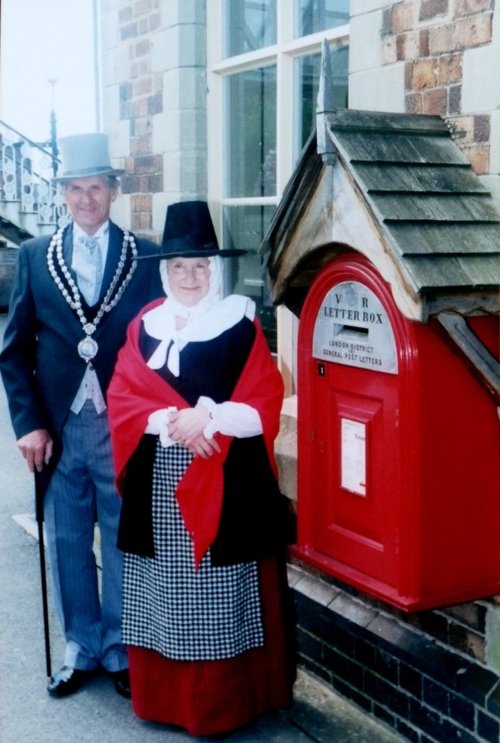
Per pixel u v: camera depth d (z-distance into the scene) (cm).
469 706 260
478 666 262
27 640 365
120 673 321
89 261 310
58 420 311
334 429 261
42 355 315
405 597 241
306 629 324
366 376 247
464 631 266
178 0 380
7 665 344
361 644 299
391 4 270
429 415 233
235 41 380
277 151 357
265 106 368
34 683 331
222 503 275
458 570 244
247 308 287
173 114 390
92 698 320
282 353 368
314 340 263
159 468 278
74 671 323
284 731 296
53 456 315
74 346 308
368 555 254
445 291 220
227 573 277
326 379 262
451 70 253
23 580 422
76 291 308
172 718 295
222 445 275
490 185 242
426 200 233
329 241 247
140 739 294
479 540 246
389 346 235
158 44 396
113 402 286
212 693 282
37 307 314
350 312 248
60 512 320
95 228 311
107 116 443
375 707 296
